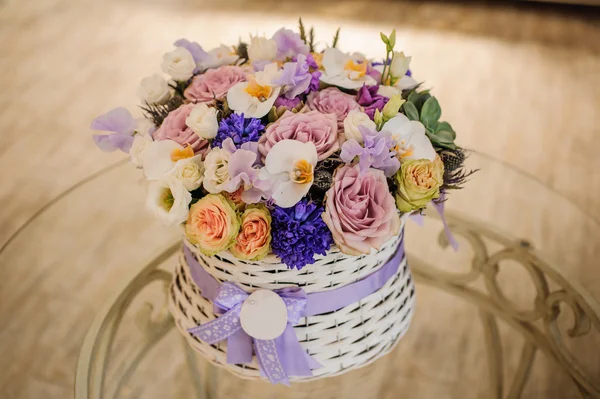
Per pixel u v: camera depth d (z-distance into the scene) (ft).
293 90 2.22
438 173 2.05
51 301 3.36
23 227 3.76
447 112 7.58
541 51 9.27
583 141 6.99
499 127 7.26
